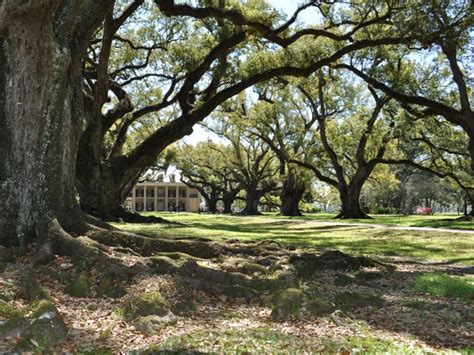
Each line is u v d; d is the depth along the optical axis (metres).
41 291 6.68
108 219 22.78
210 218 45.78
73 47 9.84
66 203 9.56
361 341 5.70
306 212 83.31
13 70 8.88
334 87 42.38
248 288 7.96
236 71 26.31
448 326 6.78
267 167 64.94
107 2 10.09
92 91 26.70
